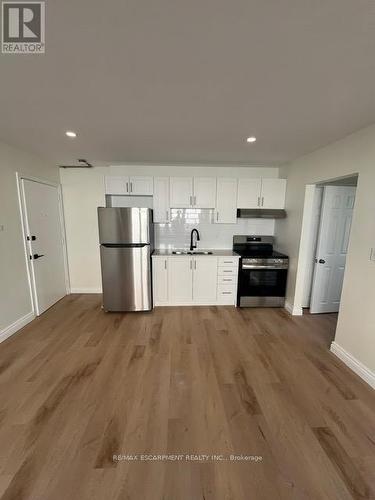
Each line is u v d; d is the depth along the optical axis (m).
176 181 3.75
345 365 2.32
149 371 2.20
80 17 0.94
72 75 1.34
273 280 3.72
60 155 3.24
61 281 4.03
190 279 3.76
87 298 4.08
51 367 2.25
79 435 1.55
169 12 0.92
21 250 3.02
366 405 1.83
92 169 4.00
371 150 2.06
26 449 1.46
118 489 1.25
